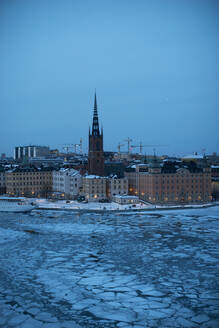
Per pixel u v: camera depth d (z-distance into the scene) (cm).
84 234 14975
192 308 7969
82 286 9200
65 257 11650
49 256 11756
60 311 7831
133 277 9844
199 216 19300
